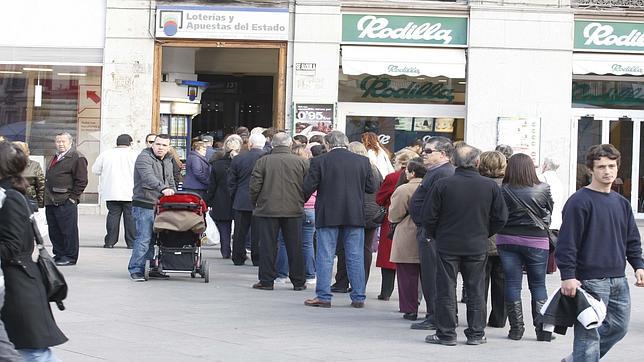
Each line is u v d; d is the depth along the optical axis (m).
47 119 38.38
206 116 43.34
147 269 22.70
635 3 38.81
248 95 43.69
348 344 16.09
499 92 38.59
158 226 22.22
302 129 37.97
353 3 37.84
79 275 23.41
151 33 37.97
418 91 39.12
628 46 39.12
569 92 38.91
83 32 38.16
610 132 40.28
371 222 21.34
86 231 33.72
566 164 39.00
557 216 23.38
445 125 39.22
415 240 18.50
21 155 11.54
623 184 40.50
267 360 14.55
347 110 38.91
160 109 39.03
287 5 37.88
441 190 16.11
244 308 19.50
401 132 39.16
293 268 22.20
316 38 37.88
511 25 38.50
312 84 37.97
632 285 24.50
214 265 26.28
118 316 17.98
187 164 28.41
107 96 38.09
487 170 17.75
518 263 16.94
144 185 22.64
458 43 38.47
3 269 11.30
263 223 22.05
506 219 16.31
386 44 38.12
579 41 38.94
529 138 38.72
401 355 15.30
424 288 17.67
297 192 22.03
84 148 38.41
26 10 38.22
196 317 18.22
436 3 38.19
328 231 20.02
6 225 11.13
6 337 10.81
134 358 14.38
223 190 27.64
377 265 21.23
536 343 16.75
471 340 16.42
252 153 25.92
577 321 12.47
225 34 37.88
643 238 35.62
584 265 12.54
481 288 16.42
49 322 11.52
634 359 15.52
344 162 19.91
